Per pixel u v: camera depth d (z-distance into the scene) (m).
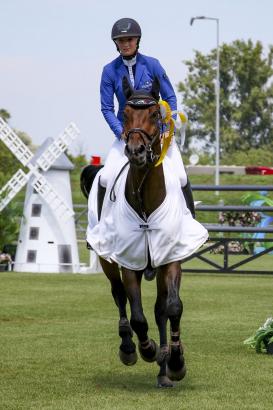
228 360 11.79
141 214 9.46
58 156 31.19
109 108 10.90
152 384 10.25
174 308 9.32
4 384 10.16
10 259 30.72
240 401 9.23
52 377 10.61
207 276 27.33
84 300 19.75
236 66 114.38
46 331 14.59
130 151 9.20
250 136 116.44
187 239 9.68
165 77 10.84
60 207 30.56
